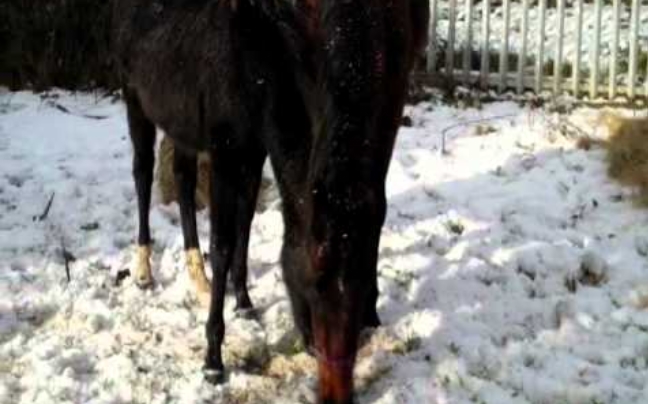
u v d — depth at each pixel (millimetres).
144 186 5266
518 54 8398
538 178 6363
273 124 3693
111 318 4883
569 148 6820
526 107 7820
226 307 4984
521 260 5312
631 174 6180
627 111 7562
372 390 4242
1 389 4215
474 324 4695
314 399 4129
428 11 4484
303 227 3301
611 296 4953
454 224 5770
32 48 8812
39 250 5641
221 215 4277
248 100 3938
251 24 3787
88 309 4961
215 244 4297
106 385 4297
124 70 5121
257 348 4582
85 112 8156
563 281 5109
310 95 3492
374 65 3170
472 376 4273
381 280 5121
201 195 6152
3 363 4457
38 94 8664
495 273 5184
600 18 7898
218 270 4305
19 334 4703
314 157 3123
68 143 7375
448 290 5031
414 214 5957
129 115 5223
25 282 5234
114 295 5141
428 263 5324
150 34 4758
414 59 4383
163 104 4641
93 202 6312
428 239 5590
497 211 5934
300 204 3443
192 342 4680
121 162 7008
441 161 6734
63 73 8812
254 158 4285
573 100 7969
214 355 4355
